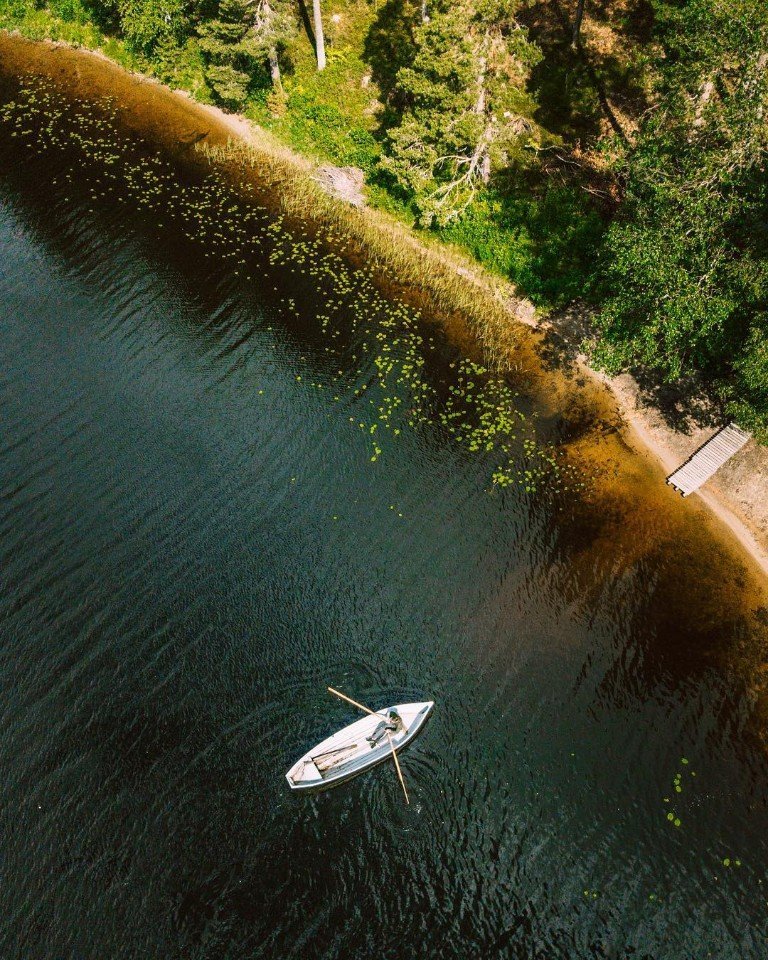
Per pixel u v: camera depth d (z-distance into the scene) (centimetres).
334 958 2098
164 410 3369
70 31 5534
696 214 2548
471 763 2434
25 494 3089
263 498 3058
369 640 2678
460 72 3388
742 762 2436
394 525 2978
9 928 2136
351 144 4531
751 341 2606
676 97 2728
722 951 2128
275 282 3928
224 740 2458
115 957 2094
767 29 2347
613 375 3212
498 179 4091
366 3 5016
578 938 2148
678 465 3161
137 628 2705
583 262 3772
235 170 4559
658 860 2267
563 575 2852
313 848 2275
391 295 3862
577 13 4278
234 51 4447
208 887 2202
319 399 3400
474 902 2200
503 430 3297
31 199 4409
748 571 2859
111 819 2308
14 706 2533
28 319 3759
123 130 4853
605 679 2602
